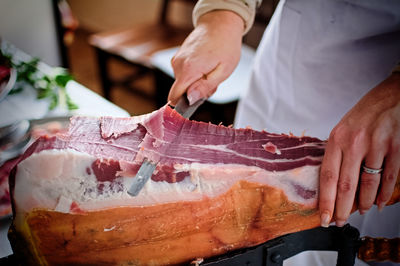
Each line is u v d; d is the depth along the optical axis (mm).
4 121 1266
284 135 827
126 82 2502
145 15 3463
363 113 739
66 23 2219
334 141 737
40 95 1361
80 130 770
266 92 1303
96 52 2391
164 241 771
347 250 769
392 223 1114
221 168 751
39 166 714
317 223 811
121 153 742
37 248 751
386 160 724
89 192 718
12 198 717
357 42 1042
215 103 1910
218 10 1070
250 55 2160
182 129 805
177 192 734
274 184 760
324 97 1157
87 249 758
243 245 822
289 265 1187
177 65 962
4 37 2012
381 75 1062
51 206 712
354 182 716
